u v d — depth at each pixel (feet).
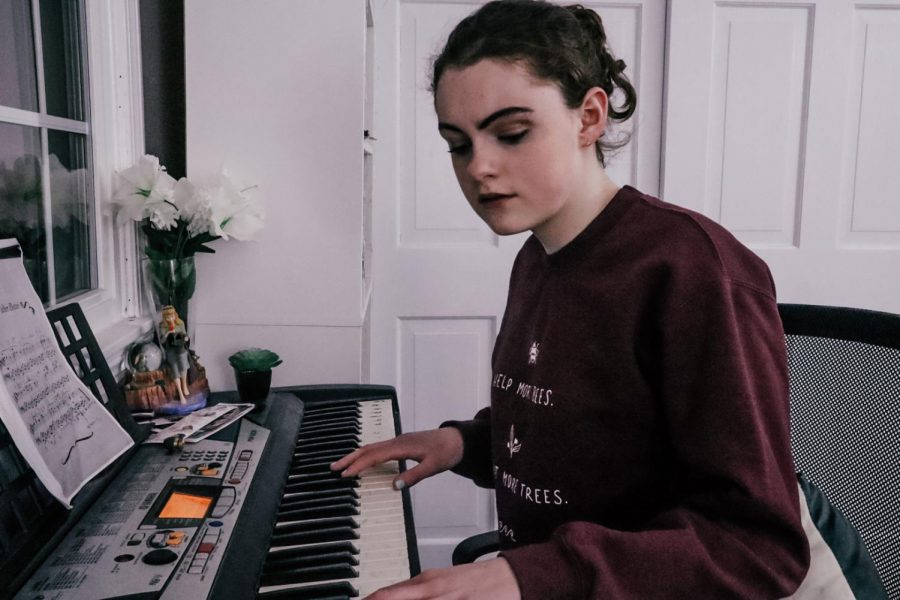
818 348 3.08
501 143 2.33
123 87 4.22
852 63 6.48
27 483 2.25
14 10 3.22
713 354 2.15
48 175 3.52
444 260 6.64
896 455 2.71
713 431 2.10
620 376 2.41
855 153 6.61
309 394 4.15
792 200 6.68
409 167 6.51
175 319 3.73
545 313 2.68
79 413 2.56
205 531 2.36
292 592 2.22
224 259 4.60
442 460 3.30
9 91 3.18
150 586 2.03
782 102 6.52
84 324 3.02
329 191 4.59
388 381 6.79
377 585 2.31
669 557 1.95
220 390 4.69
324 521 2.67
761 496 2.00
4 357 2.27
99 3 3.95
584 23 2.66
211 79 4.49
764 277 2.37
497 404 2.98
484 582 1.89
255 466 2.94
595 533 1.99
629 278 2.38
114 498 2.56
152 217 3.91
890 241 6.75
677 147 6.52
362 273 4.90
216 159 4.54
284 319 4.66
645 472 2.46
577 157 2.46
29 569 2.04
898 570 2.61
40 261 3.44
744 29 6.40
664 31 6.44
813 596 2.32
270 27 4.47
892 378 2.81
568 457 2.54
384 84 6.36
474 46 2.30
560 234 2.63
